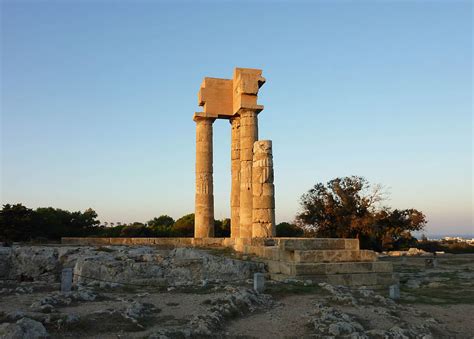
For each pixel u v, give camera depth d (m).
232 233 29.88
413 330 10.23
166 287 14.99
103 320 9.42
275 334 9.55
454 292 16.50
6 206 45.03
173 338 8.48
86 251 22.73
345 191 51.25
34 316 9.02
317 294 13.91
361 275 17.16
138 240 27.78
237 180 30.16
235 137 30.41
